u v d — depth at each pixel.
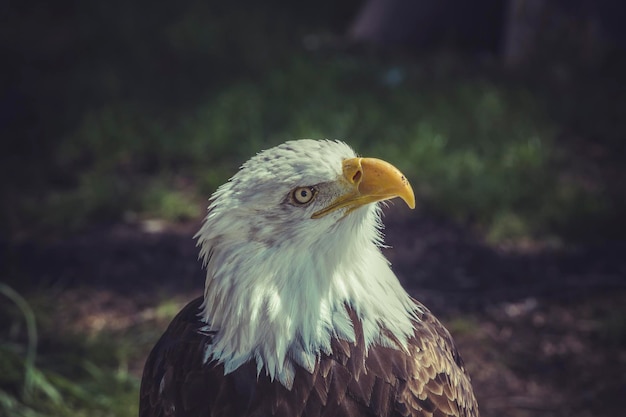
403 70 16.83
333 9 20.72
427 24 18.25
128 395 8.75
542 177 12.98
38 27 20.36
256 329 5.26
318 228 5.21
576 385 9.15
